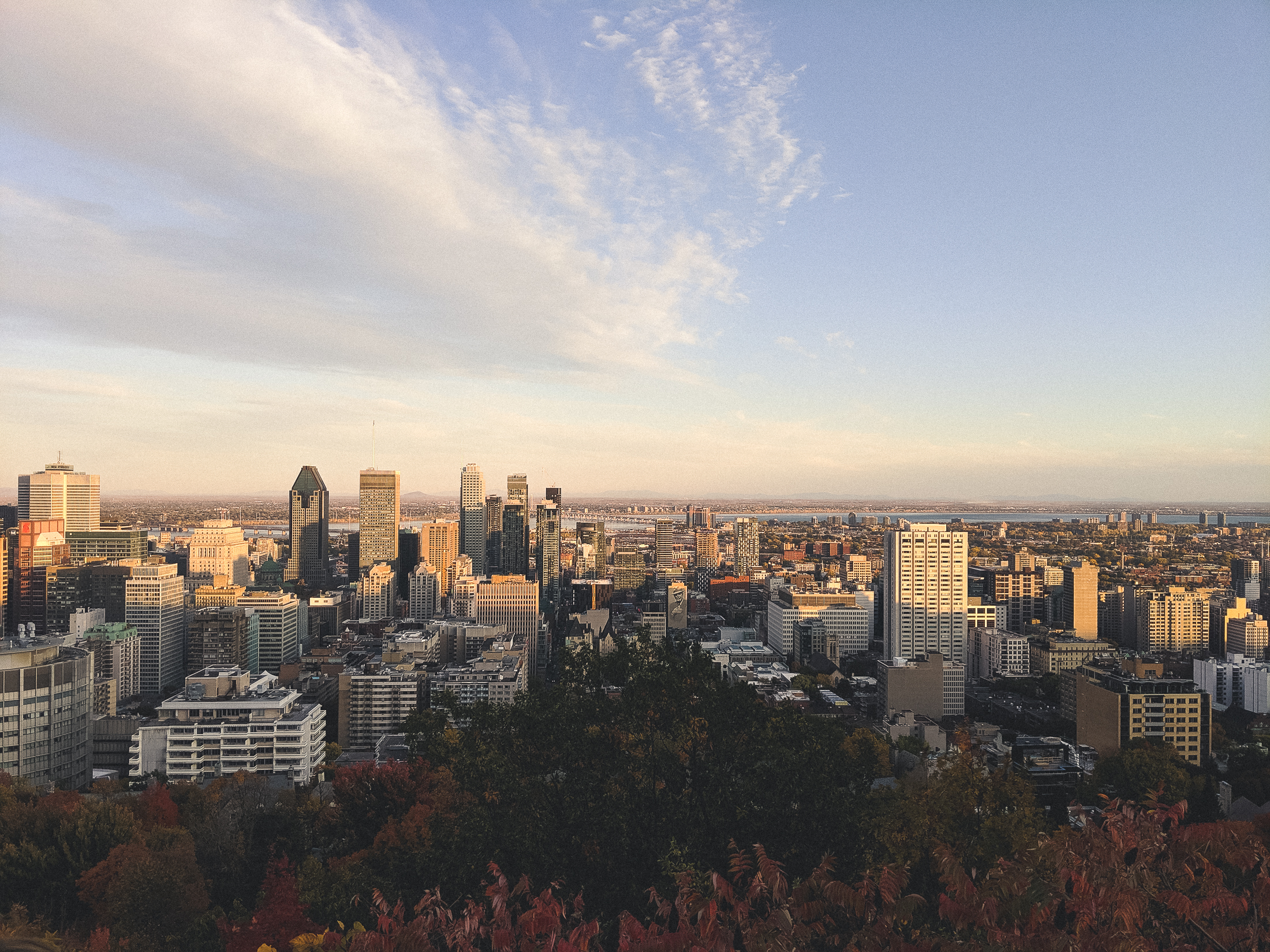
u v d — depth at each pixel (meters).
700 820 36.53
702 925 16.66
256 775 140.62
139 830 85.06
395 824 71.88
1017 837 53.72
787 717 41.47
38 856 77.31
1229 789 133.25
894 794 66.50
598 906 31.56
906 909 17.02
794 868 34.19
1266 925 16.89
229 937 55.91
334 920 50.25
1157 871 18.09
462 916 18.72
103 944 62.78
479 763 38.75
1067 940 15.72
